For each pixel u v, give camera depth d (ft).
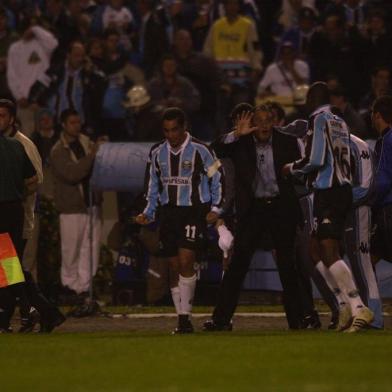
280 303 180.65
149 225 178.40
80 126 186.70
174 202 135.85
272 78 225.35
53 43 225.15
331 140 131.34
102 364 102.42
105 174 175.73
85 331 142.20
